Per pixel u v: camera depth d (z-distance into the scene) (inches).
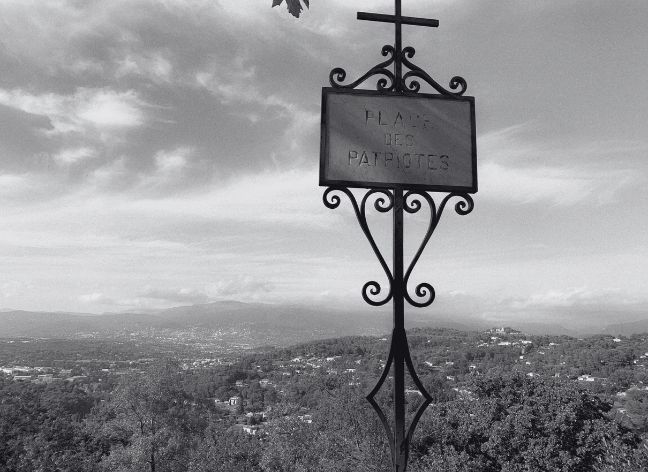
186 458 1050.7
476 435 756.6
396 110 117.0
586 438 629.9
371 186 114.3
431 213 115.3
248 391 3523.6
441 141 116.9
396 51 119.1
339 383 1202.6
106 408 1160.8
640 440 640.4
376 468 836.6
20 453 1124.5
